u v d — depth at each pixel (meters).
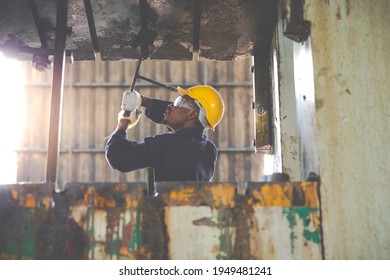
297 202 2.02
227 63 10.86
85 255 1.98
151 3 3.02
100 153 10.68
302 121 2.28
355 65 2.15
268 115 3.18
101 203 2.01
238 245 1.99
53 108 2.55
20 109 10.69
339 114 2.11
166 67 10.90
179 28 3.22
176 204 2.01
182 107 2.81
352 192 2.04
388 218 2.02
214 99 2.89
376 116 2.11
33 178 10.52
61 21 2.84
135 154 2.49
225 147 10.61
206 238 1.99
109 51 3.45
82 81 10.89
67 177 10.56
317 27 2.19
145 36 3.08
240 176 10.55
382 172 2.06
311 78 2.16
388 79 2.15
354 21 2.20
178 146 2.59
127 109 2.77
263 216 2.01
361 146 2.08
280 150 2.86
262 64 3.31
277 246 1.99
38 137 10.63
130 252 1.98
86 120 10.81
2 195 2.03
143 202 2.01
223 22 3.13
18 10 3.06
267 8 3.02
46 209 2.01
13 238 2.00
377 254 2.00
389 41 2.18
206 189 2.02
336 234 2.01
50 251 1.98
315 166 2.09
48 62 3.07
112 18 3.14
